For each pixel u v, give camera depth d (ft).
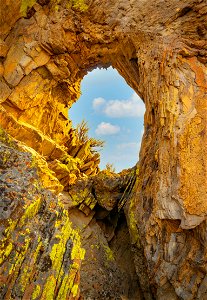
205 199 34.40
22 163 33.55
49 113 65.62
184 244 36.60
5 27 59.16
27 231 26.43
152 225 41.16
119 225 60.18
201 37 45.27
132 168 65.05
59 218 32.12
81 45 57.82
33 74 58.90
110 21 53.52
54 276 26.37
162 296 37.91
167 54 44.32
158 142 43.24
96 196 58.90
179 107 40.50
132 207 50.47
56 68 60.18
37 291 23.99
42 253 26.81
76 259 29.91
